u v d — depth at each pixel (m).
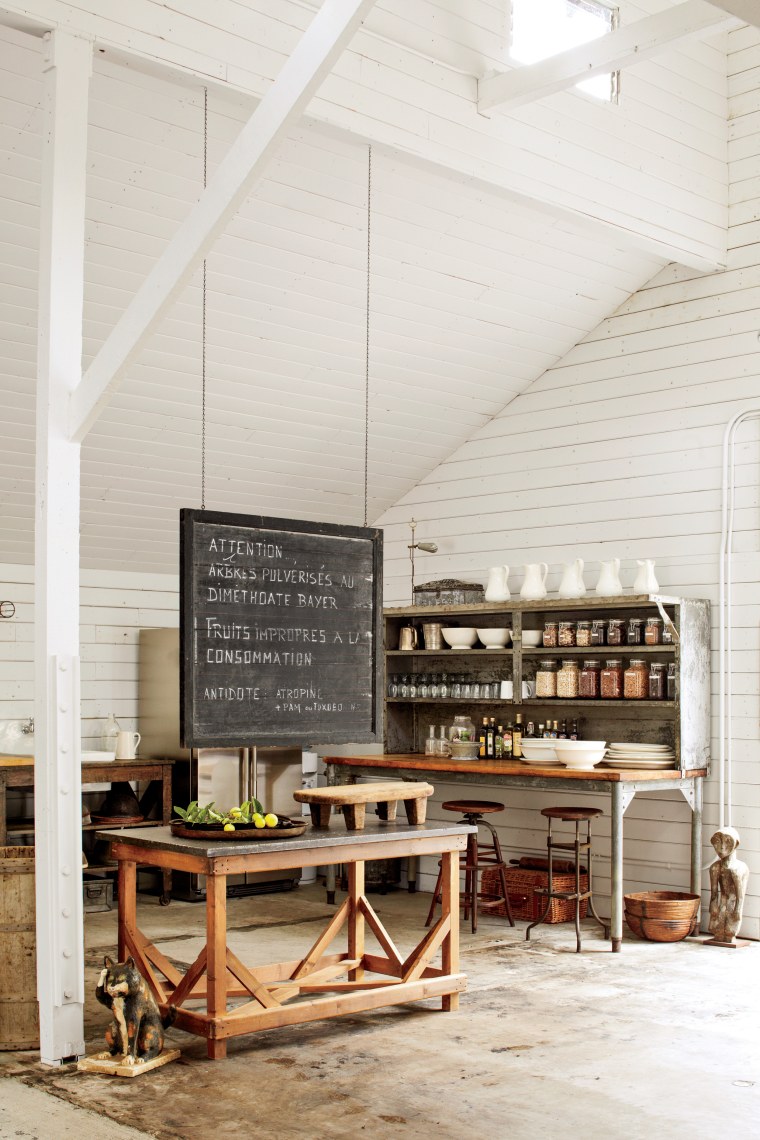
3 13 4.21
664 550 7.03
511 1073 4.18
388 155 5.41
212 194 3.93
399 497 8.54
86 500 7.16
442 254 6.42
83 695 7.73
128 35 4.48
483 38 5.68
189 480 7.36
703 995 5.24
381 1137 3.58
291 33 4.94
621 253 6.93
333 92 5.09
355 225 6.02
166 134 5.15
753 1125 3.71
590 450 7.45
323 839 4.59
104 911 7.14
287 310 6.36
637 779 6.19
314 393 7.05
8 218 5.20
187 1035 4.65
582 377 7.52
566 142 6.03
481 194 6.11
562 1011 4.98
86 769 7.12
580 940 6.23
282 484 7.79
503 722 7.79
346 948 6.08
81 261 4.46
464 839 5.11
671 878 6.82
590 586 7.39
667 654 6.83
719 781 6.65
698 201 6.71
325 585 5.30
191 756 7.45
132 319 4.16
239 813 4.58
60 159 4.39
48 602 4.35
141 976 4.43
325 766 8.61
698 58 6.77
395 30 5.32
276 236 5.89
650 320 7.20
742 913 6.43
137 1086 4.04
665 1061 4.32
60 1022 4.28
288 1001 5.01
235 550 5.00
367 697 5.41
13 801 7.31
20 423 6.34
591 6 6.27
